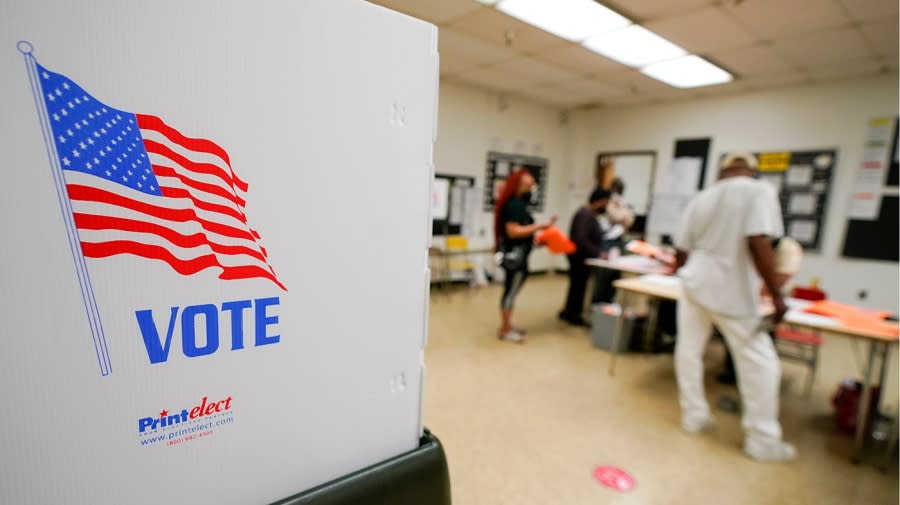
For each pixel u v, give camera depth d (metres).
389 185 0.71
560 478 2.28
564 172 8.19
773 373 2.45
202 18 0.50
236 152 0.55
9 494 0.47
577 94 6.62
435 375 3.51
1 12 0.40
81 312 0.47
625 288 3.43
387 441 0.80
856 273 5.13
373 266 0.72
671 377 3.67
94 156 0.46
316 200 0.63
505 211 4.18
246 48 0.53
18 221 0.43
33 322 0.45
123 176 0.48
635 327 4.34
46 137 0.43
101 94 0.45
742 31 3.84
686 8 3.47
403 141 0.72
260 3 0.54
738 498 2.17
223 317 0.57
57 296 0.46
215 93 0.52
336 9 0.60
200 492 0.59
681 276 2.71
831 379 3.79
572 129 7.97
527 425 2.80
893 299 4.90
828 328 2.49
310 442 0.69
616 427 2.82
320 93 0.61
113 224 0.48
